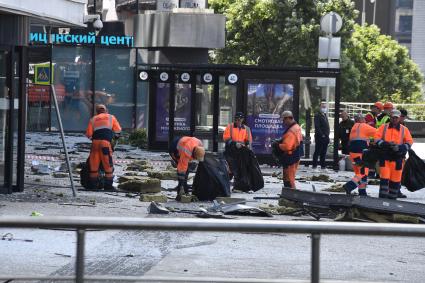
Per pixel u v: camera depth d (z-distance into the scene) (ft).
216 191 86.89
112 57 196.75
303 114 138.72
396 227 26.73
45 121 186.29
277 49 262.88
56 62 194.70
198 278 28.27
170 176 107.45
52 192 87.97
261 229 26.45
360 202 75.51
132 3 205.16
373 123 119.14
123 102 197.88
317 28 258.57
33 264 46.91
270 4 258.78
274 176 120.57
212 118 146.82
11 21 84.58
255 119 135.54
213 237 49.55
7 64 84.84
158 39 170.60
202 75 144.05
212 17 168.86
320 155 137.18
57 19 89.45
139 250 47.60
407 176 99.66
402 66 364.79
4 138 85.10
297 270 44.70
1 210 72.43
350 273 47.34
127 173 110.83
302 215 78.54
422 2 652.89
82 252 26.63
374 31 362.12
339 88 136.77
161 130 154.30
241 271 47.21
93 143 91.45
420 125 235.81
